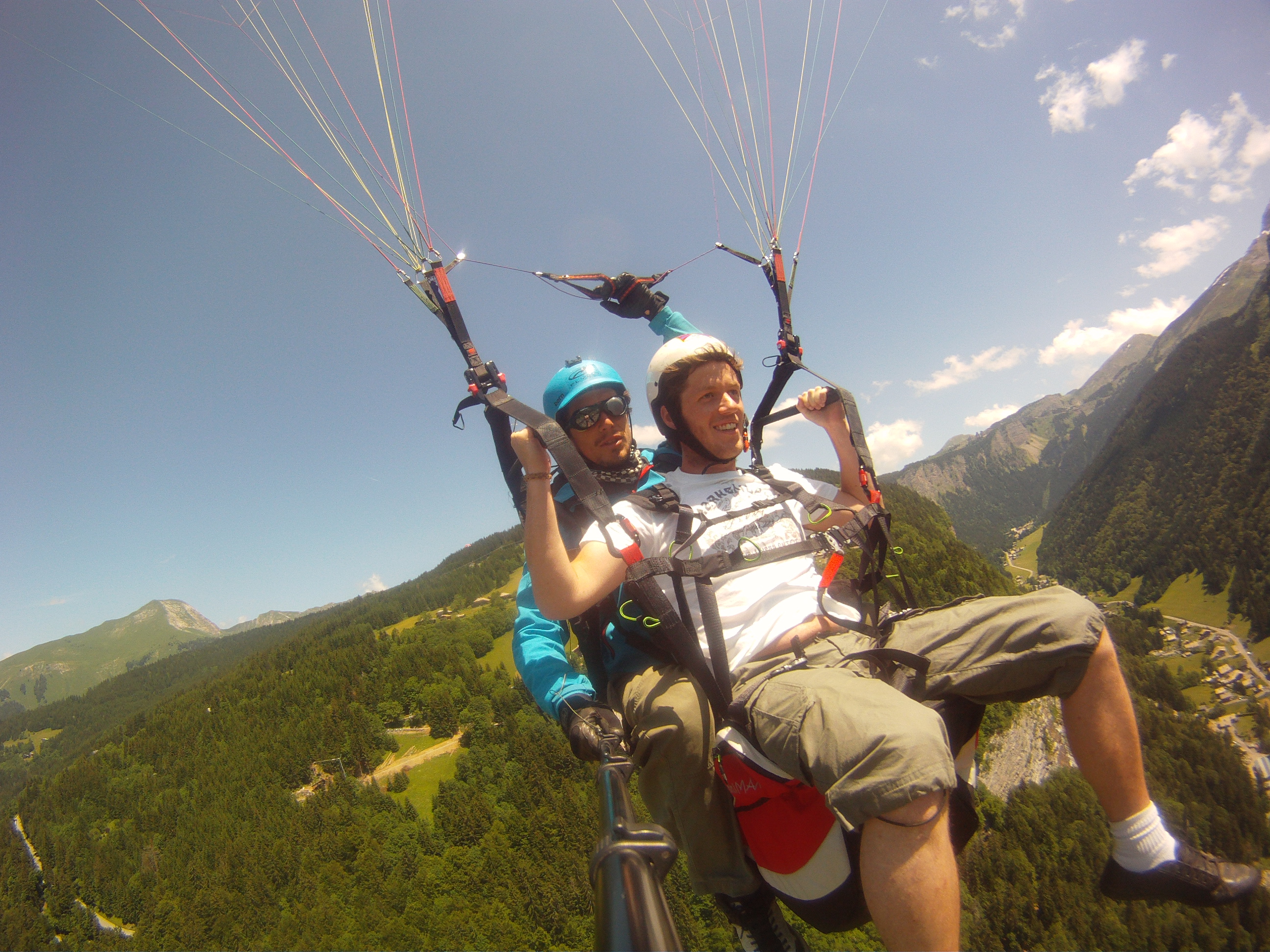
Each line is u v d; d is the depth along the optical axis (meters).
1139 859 1.94
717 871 2.24
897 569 2.54
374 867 80.25
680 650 2.11
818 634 2.28
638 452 3.22
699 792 2.19
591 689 2.62
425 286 2.69
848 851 1.92
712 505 2.58
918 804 1.52
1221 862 1.93
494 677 123.69
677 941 0.91
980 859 60.44
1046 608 2.03
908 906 1.48
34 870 102.50
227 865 88.00
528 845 81.31
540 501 2.06
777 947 2.26
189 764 122.44
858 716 1.65
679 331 3.69
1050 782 65.38
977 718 2.17
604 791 1.63
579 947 69.69
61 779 131.62
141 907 89.44
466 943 68.00
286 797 103.19
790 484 2.72
